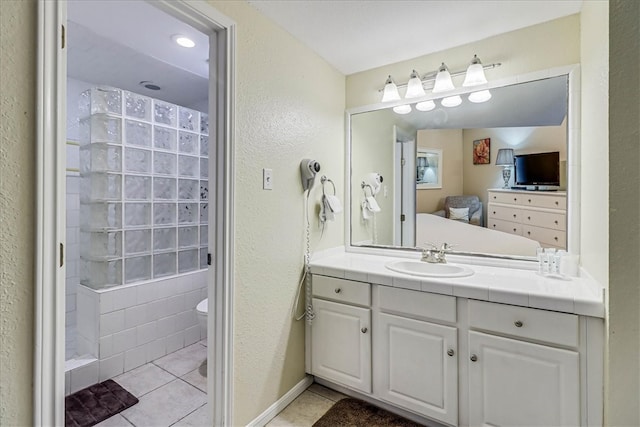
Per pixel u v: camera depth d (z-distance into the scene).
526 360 1.39
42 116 0.92
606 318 1.22
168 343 2.55
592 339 1.27
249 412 1.64
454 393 1.56
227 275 1.52
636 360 1.17
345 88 2.47
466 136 2.07
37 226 0.92
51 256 0.95
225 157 1.50
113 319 2.21
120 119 2.30
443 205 2.16
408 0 1.58
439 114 2.15
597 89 1.34
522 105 1.87
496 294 1.45
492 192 1.99
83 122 2.26
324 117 2.23
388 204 2.34
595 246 1.39
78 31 1.95
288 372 1.91
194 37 1.96
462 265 2.00
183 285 2.67
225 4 1.49
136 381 2.15
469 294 1.51
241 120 1.57
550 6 1.63
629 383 1.18
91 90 2.19
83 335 2.26
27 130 0.90
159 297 2.50
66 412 1.82
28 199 0.91
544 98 1.81
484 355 1.48
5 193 0.86
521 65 1.84
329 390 2.03
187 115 2.75
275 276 1.81
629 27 1.14
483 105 2.00
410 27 1.82
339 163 2.41
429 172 2.20
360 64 2.29
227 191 1.51
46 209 0.93
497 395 1.46
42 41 0.92
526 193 1.87
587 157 1.55
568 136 1.72
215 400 1.53
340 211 2.19
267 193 1.75
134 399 1.95
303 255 2.04
